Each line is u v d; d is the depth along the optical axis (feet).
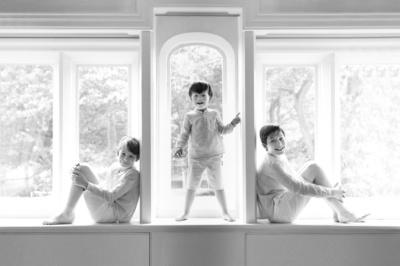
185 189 7.20
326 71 7.25
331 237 6.23
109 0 6.37
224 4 6.40
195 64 7.20
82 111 7.38
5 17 6.37
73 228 6.19
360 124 7.37
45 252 6.19
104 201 6.40
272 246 6.23
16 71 7.37
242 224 6.25
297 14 6.38
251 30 6.43
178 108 7.22
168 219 6.93
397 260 6.22
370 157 7.36
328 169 7.16
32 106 7.36
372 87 7.30
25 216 7.23
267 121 7.36
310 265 6.22
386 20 6.39
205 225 6.20
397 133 7.36
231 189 7.14
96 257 6.20
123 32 6.69
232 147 7.16
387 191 7.35
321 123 7.31
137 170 6.65
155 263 6.20
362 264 6.22
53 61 7.30
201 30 7.05
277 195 6.48
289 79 7.36
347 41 7.11
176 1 6.37
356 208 7.23
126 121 7.38
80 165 6.56
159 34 7.06
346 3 6.40
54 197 7.23
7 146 7.34
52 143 7.34
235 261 6.21
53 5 6.37
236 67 7.11
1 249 6.18
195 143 6.67
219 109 7.19
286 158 7.17
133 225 6.21
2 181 7.34
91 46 7.14
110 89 7.37
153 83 6.60
